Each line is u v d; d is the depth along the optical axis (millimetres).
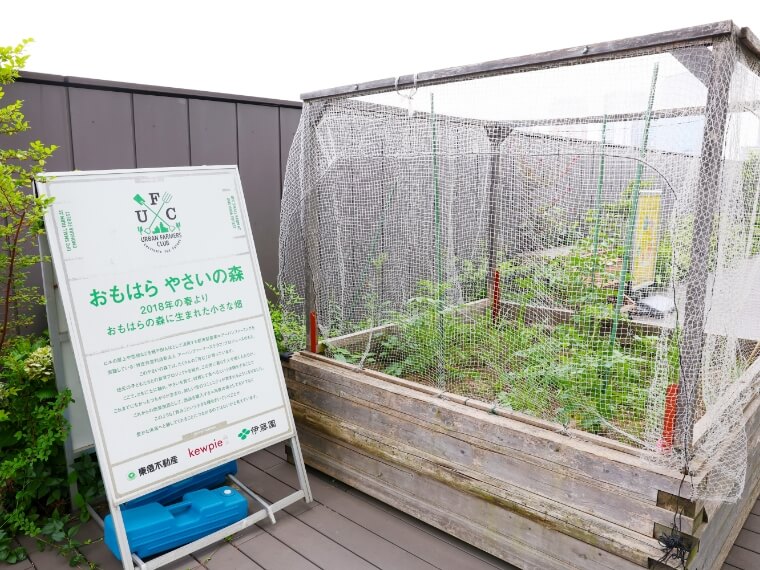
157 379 2471
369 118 3102
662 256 2777
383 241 3422
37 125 3010
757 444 2760
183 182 2660
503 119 3289
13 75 2354
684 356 1905
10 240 2773
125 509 2625
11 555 2471
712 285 1966
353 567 2436
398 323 3494
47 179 2275
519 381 2805
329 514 2857
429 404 2609
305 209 3303
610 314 2975
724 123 1731
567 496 2174
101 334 2352
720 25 1673
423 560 2490
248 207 4168
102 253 2391
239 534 2684
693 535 1858
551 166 3068
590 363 2703
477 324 3240
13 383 2643
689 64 1943
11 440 2658
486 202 3469
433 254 3232
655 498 1933
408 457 2717
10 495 2686
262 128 4180
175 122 3633
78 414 2771
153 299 2506
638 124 3092
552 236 3107
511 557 2395
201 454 2549
